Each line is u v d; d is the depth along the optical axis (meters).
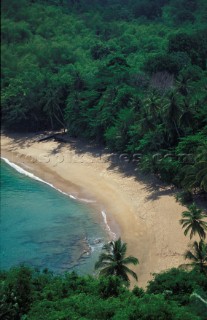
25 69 56.81
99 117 104.31
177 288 43.72
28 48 55.22
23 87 121.75
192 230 60.50
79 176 95.31
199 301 39.38
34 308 39.16
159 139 87.56
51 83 118.38
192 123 85.62
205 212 71.62
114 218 77.50
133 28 147.25
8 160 109.00
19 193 91.00
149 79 114.69
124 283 46.88
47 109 119.81
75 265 65.50
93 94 110.75
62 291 44.41
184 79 97.50
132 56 132.50
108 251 55.44
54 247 70.69
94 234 73.50
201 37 132.38
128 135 95.75
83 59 123.19
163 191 81.75
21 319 39.22
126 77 113.19
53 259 67.50
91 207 82.62
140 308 35.00
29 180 97.12
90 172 96.00
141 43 140.50
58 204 85.12
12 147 116.44
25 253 69.50
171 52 128.12
